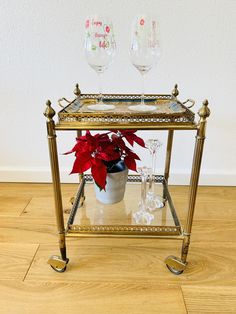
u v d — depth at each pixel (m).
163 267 0.77
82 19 0.98
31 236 0.90
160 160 1.21
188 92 1.08
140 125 0.62
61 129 0.62
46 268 0.76
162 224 0.79
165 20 0.98
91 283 0.72
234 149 1.18
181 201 1.11
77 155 0.73
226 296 0.68
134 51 0.70
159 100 0.87
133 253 0.83
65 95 1.10
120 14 0.97
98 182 0.71
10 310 0.64
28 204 1.09
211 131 1.15
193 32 0.99
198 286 0.71
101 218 0.83
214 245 0.86
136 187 1.02
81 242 0.88
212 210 1.05
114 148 0.78
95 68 0.74
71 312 0.64
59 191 0.69
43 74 1.07
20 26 1.00
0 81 1.08
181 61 1.03
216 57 1.02
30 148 1.21
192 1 0.95
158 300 0.67
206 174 1.22
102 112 0.65
